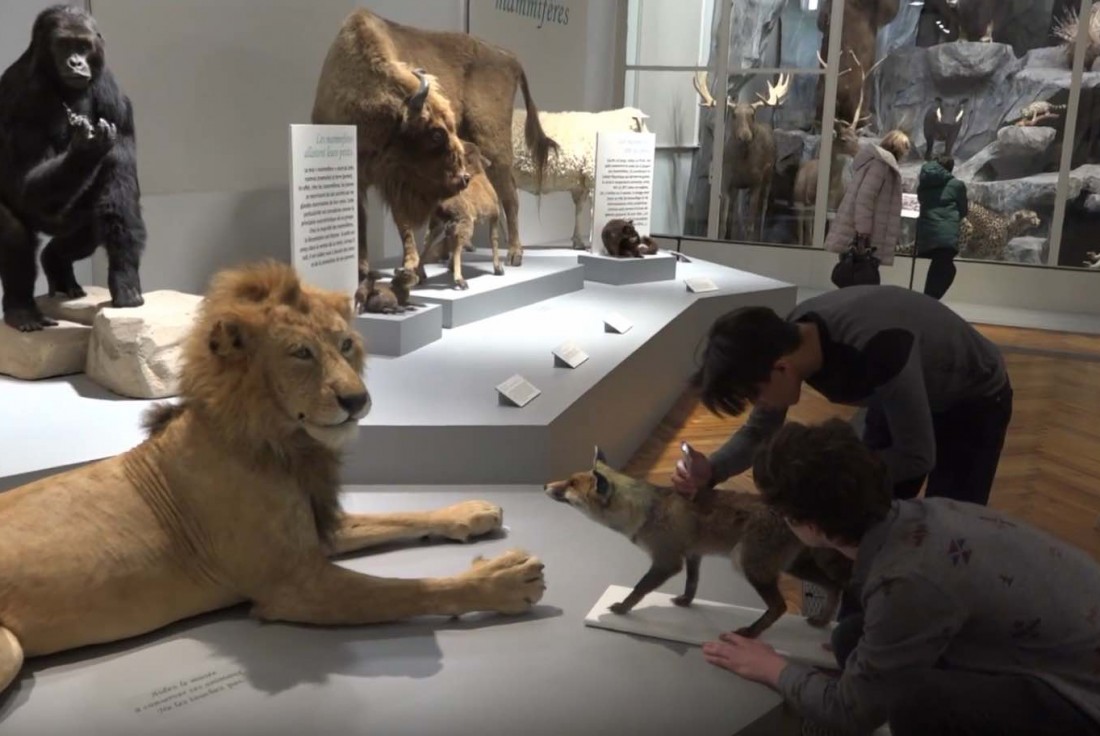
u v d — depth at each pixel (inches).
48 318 137.9
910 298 90.0
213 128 187.6
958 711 65.3
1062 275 315.0
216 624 85.0
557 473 129.3
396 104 168.2
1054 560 65.9
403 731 72.0
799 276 349.4
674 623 87.9
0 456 104.6
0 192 126.6
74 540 76.6
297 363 78.5
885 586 64.1
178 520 81.7
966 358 91.3
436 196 176.4
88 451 106.9
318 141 145.3
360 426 119.5
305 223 144.5
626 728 73.4
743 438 93.7
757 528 80.7
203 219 187.5
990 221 327.9
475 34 272.1
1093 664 64.9
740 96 354.9
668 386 197.9
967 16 319.9
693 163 372.2
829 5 334.0
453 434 121.5
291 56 202.8
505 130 217.3
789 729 78.4
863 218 237.6
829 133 340.8
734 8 346.0
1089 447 184.2
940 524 65.9
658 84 375.2
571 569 99.7
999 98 322.0
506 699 76.4
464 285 191.9
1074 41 308.8
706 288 233.9
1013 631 64.6
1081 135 312.8
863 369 84.3
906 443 84.8
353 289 159.5
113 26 164.4
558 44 319.9
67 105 123.9
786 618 89.7
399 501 117.0
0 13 143.7
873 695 65.3
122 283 133.0
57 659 78.8
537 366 153.6
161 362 126.9
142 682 76.4
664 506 83.9
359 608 83.7
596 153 245.1
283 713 73.4
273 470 82.2
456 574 93.7
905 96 334.6
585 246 278.7
